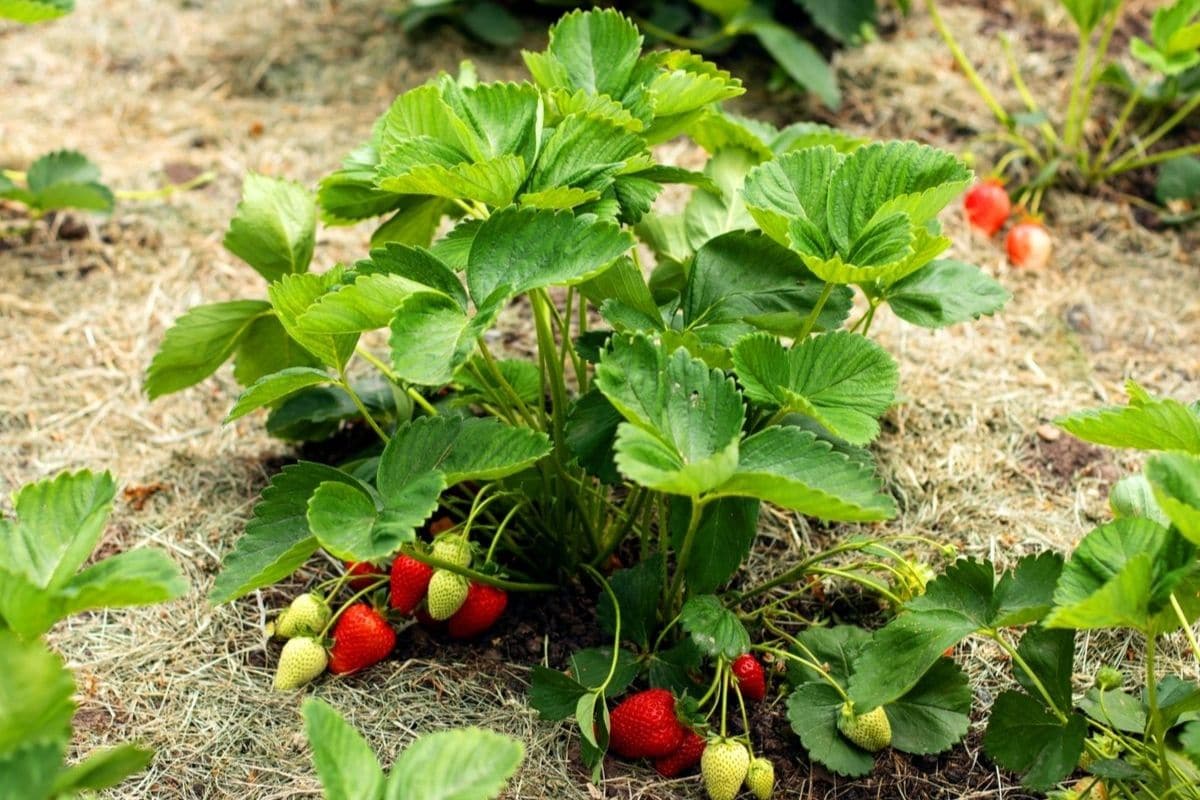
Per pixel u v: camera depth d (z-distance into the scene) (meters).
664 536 1.41
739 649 1.34
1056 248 1.83
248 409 1.36
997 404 1.65
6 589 1.20
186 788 1.36
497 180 1.33
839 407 1.33
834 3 1.96
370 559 1.27
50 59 2.06
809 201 1.38
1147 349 1.72
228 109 1.98
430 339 1.29
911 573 1.43
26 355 1.69
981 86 1.90
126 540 1.53
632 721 1.37
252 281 1.78
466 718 1.41
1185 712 1.33
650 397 1.29
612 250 1.29
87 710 1.41
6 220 1.82
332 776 1.19
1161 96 1.88
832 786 1.38
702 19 2.05
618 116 1.38
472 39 2.09
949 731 1.37
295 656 1.41
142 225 1.82
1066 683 1.34
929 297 1.42
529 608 1.48
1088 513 1.56
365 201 1.48
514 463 1.31
